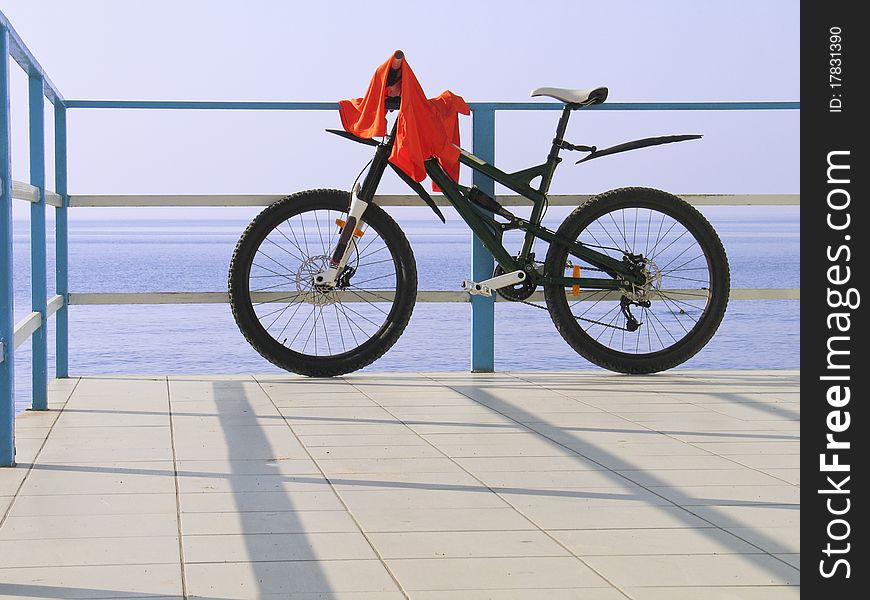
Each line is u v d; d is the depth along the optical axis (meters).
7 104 2.78
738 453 2.93
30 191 3.35
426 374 4.55
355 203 4.32
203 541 2.07
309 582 1.83
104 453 2.89
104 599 1.74
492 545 2.05
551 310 4.48
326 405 3.71
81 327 19.09
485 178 4.46
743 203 4.61
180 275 34.94
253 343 4.39
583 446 3.02
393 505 2.36
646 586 1.82
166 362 15.66
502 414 3.55
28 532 2.13
